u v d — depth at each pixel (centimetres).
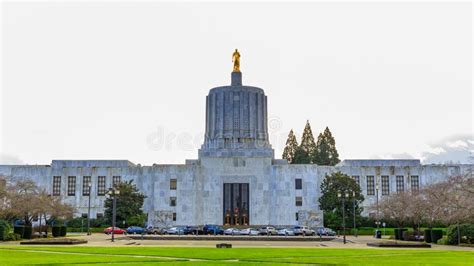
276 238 7881
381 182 11800
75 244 6097
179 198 11569
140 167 11862
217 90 12319
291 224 11462
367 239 8075
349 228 10612
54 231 8131
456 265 3547
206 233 9256
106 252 4647
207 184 11681
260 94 12388
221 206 11619
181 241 7288
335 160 15238
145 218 11100
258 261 3872
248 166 11731
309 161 14962
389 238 8375
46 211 8438
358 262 3788
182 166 11675
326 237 8331
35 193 9106
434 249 5303
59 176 11894
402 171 11819
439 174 11775
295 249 5322
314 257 4231
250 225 11312
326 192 11256
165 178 11662
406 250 5125
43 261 3716
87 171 11869
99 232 10281
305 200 11562
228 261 3866
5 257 4016
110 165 12194
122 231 9494
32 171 11894
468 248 5494
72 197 11775
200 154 12056
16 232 7081
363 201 11638
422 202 7894
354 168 11831
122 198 10806
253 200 11638
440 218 6850
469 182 6656
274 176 11700
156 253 4562
